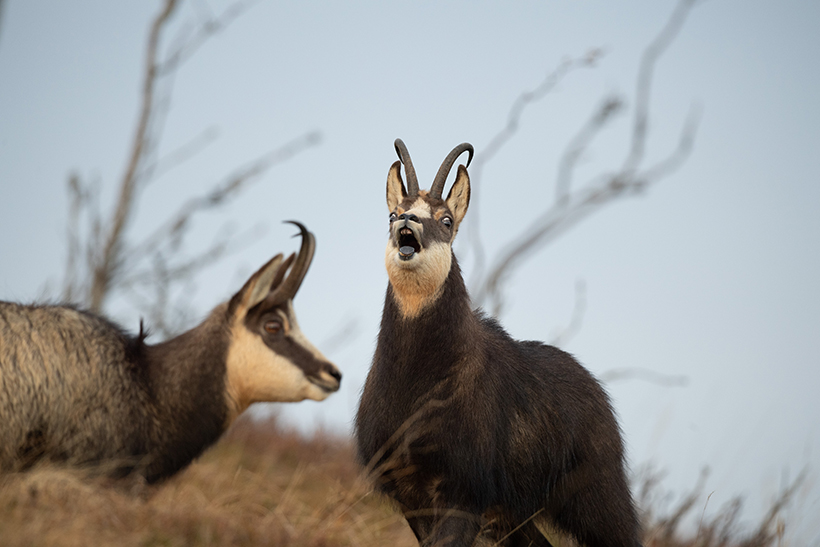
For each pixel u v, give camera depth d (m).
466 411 12.49
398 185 14.18
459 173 14.16
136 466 13.98
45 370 13.28
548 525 14.62
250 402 15.62
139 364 14.55
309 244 15.91
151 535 11.28
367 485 14.25
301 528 12.76
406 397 12.57
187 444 14.83
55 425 13.36
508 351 13.88
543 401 13.70
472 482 12.49
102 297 25.20
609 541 14.24
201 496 13.79
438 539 12.33
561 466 13.81
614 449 14.48
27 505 11.47
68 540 10.29
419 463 12.68
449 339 12.59
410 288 12.45
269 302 15.56
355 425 14.02
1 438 12.92
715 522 17.44
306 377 15.55
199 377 14.92
